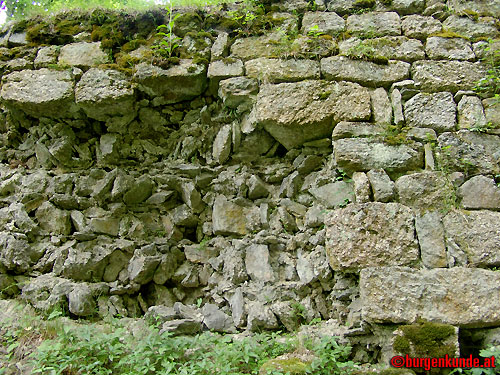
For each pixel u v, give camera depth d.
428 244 2.72
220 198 3.55
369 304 2.56
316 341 2.61
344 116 3.23
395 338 2.42
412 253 2.71
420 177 2.94
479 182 2.94
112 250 3.30
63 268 3.15
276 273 3.17
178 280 3.34
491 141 3.10
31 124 3.77
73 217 3.40
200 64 3.55
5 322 2.72
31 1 4.17
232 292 3.13
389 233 2.77
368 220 2.81
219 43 3.67
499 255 2.66
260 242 3.27
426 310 2.51
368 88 3.39
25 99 3.51
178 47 3.68
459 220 2.79
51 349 2.37
